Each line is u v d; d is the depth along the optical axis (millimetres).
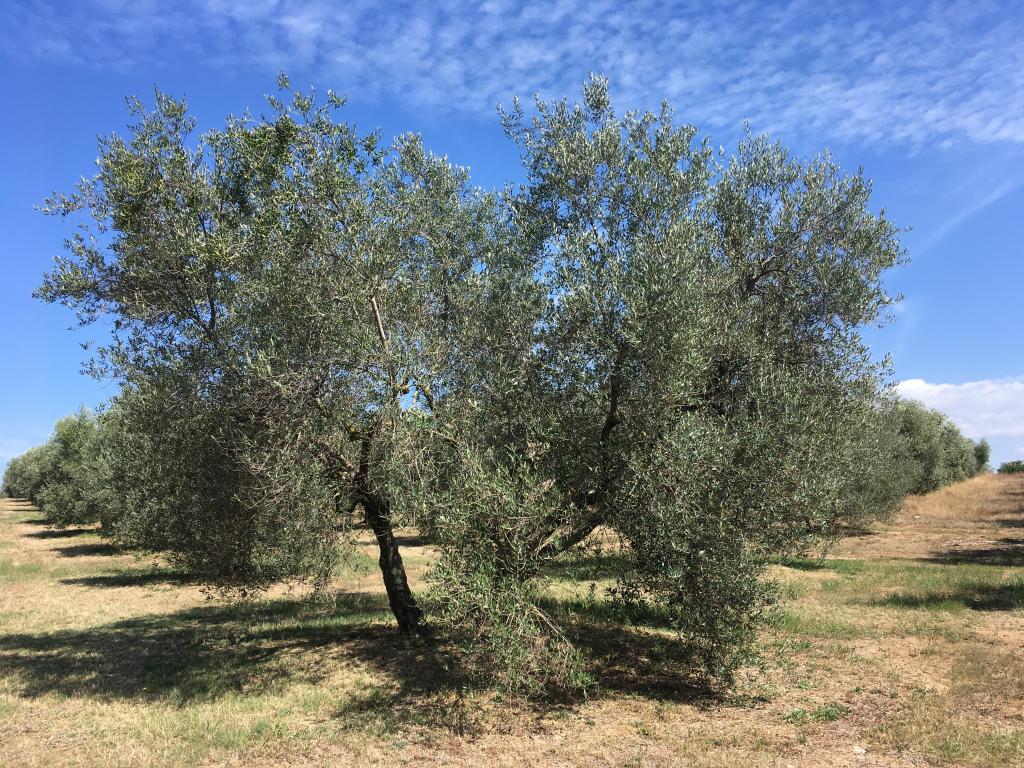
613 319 7094
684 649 7621
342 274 7793
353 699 7852
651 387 6988
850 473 8836
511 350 8031
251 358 7699
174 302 8562
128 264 8445
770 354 7980
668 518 6672
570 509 7172
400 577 10648
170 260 8102
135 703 7977
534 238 8734
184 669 9523
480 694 7695
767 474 6770
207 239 7984
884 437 21953
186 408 8195
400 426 7465
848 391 8570
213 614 14250
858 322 8891
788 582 15594
